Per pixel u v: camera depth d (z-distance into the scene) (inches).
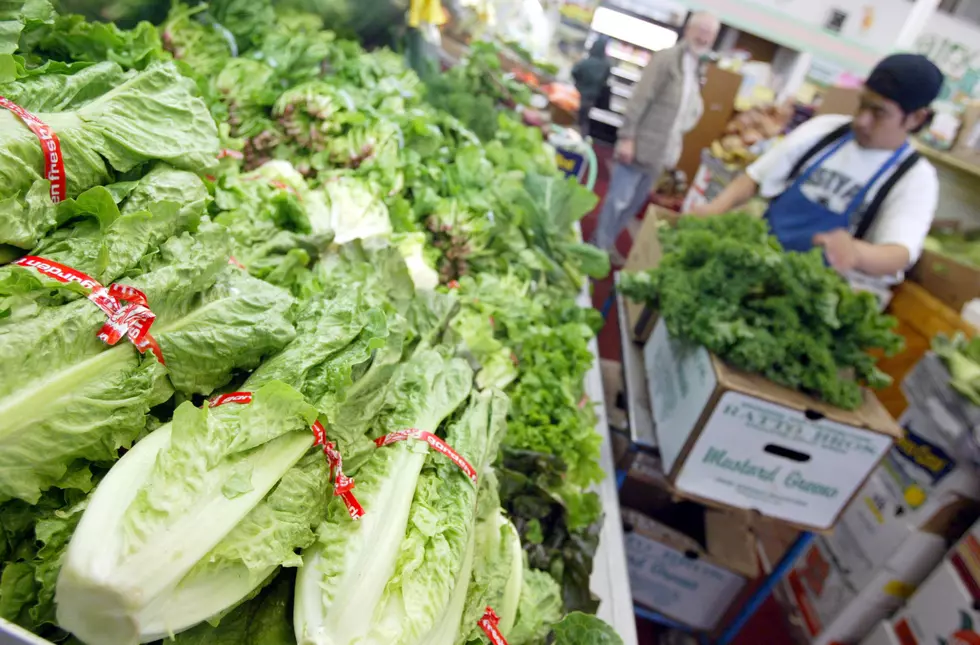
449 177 118.5
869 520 140.3
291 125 106.5
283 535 41.4
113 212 44.7
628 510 129.5
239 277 50.8
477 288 104.2
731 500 108.3
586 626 66.2
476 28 199.9
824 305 104.7
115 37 68.9
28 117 44.8
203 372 44.9
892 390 187.5
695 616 136.6
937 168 200.4
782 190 171.5
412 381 58.1
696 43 197.0
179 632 38.4
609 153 271.1
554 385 91.8
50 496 38.5
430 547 47.9
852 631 138.4
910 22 207.0
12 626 30.9
